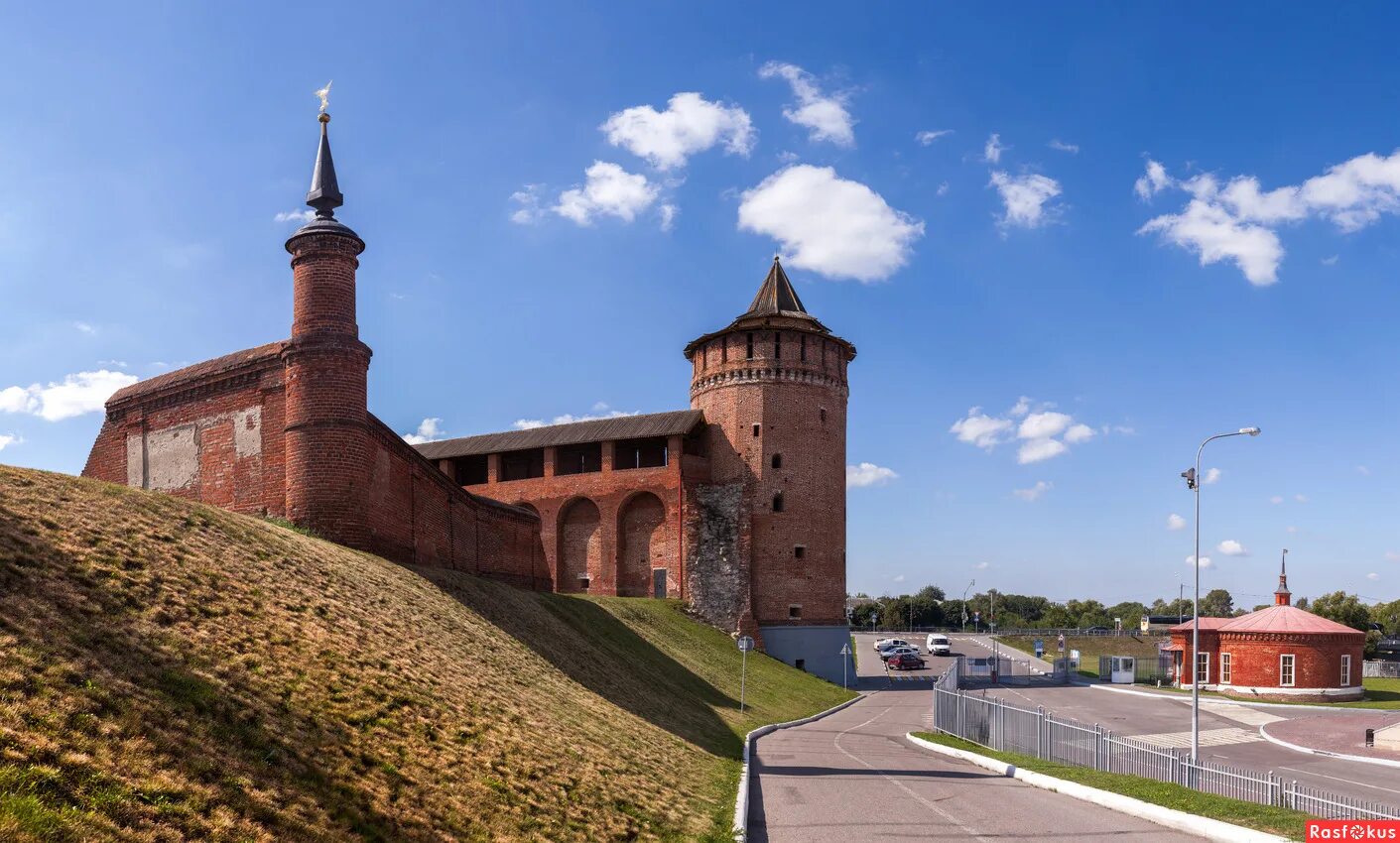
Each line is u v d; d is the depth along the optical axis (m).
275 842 9.60
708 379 67.50
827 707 48.59
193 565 16.64
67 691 10.46
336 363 27.88
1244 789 19.23
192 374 32.91
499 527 42.03
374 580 23.25
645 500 66.88
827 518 65.69
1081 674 73.94
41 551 14.05
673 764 21.36
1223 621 64.06
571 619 38.97
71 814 8.34
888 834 16.14
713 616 62.84
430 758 13.96
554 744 17.92
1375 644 110.62
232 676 13.08
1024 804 19.16
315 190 29.14
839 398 68.38
